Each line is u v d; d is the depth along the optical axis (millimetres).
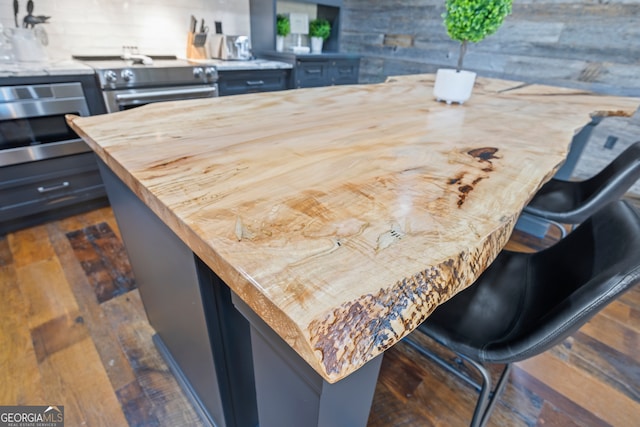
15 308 1499
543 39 2949
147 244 925
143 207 825
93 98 2045
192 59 2875
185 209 540
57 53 2316
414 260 442
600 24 2654
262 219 518
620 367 1344
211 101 1286
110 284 1667
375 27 4047
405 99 1526
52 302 1545
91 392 1175
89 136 858
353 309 365
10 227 2020
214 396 940
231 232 485
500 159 834
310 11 3676
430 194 628
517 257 1035
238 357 887
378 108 1319
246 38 3057
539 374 1307
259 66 2814
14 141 1842
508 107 1477
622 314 1609
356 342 350
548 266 920
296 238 476
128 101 2127
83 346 1344
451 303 883
